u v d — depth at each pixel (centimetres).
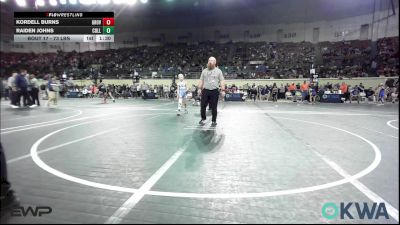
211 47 3828
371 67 2586
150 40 4228
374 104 1905
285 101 2219
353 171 417
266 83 2614
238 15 3869
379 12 2861
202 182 370
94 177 388
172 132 746
